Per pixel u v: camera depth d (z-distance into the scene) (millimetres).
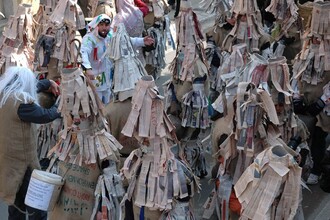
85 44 7832
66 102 5809
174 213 5574
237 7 7977
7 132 6160
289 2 8844
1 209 7395
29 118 6121
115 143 6016
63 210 5980
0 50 7836
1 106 6145
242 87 5621
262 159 4656
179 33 7316
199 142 7664
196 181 5750
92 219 5910
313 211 7234
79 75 5789
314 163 7547
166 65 11273
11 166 6242
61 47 8039
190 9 7258
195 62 7234
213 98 8375
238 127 5621
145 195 5543
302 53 7453
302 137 6793
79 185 5918
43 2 8828
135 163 5645
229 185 6023
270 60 6062
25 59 7855
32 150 6336
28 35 7918
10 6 11336
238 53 7402
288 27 8867
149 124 5414
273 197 4559
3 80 6188
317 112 7199
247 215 4648
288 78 6125
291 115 6387
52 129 7551
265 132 5668
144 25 9781
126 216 5938
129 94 6398
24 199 6422
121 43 6496
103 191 5867
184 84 7273
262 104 5570
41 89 6879
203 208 6938
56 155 6055
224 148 5969
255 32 8039
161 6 9883
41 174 5891
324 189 7535
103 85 7984
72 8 8125
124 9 8820
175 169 5504
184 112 7297
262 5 9711
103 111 6016
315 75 7355
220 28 8484
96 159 5910
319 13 7223
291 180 4629
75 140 5914
